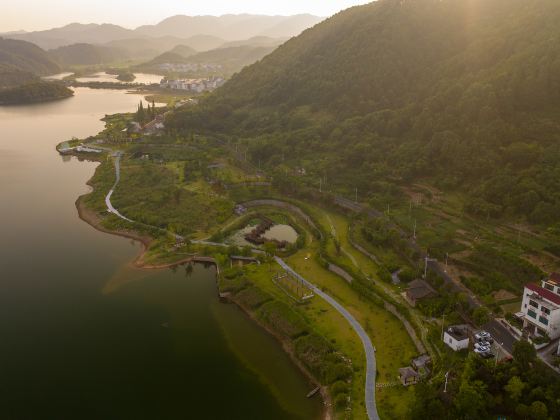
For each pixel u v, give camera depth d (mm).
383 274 157000
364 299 149750
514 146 195125
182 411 110625
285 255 181000
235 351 131250
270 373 122750
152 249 187500
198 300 156125
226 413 109938
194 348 132500
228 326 142250
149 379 120625
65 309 149500
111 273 171750
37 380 119938
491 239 168125
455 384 99438
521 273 145375
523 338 114625
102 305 152125
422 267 158875
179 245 188250
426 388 99562
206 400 113875
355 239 186875
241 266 173250
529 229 168500
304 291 155125
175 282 167000
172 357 128750
